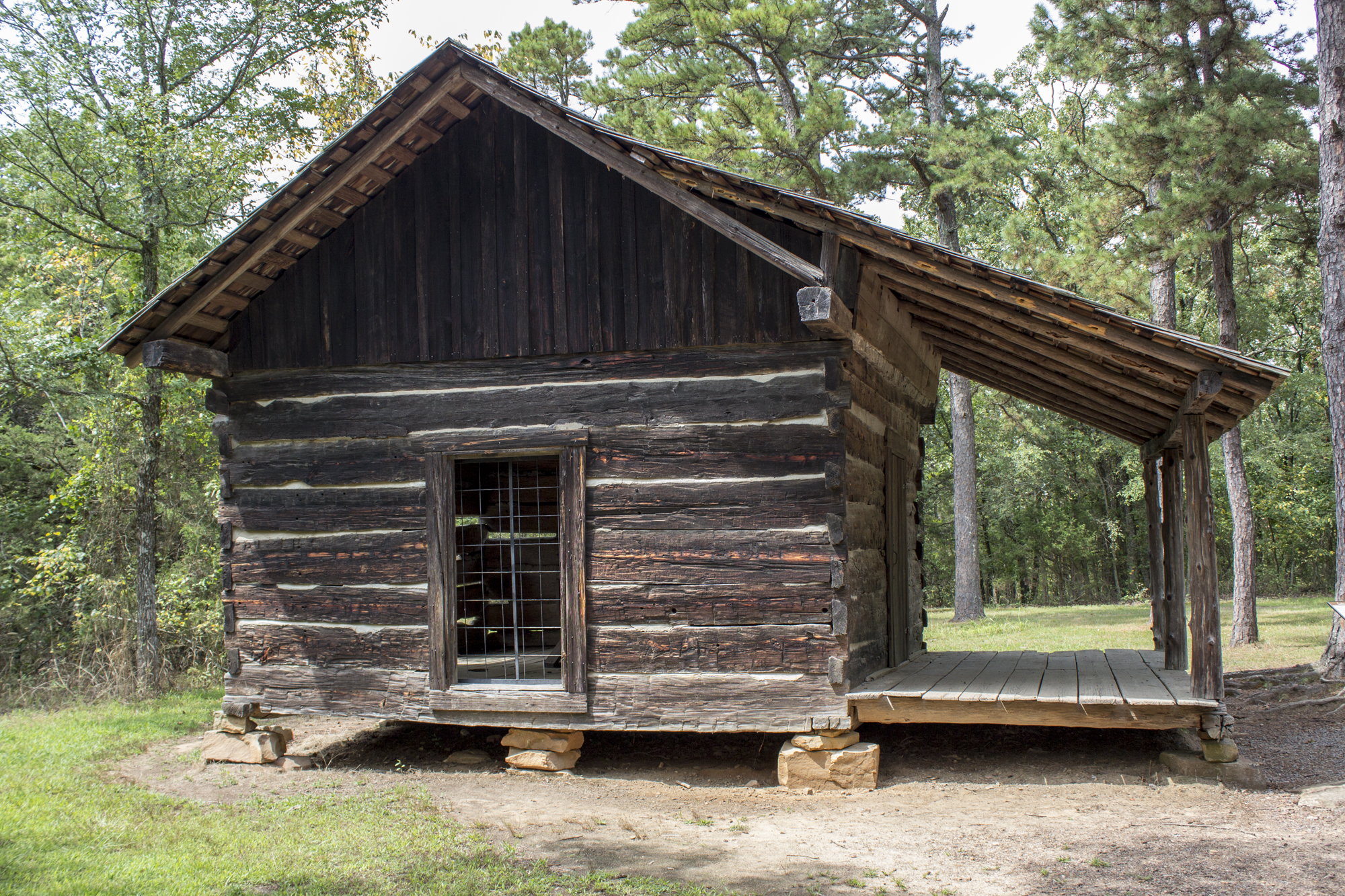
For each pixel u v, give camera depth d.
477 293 7.37
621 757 7.57
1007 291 6.02
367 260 7.64
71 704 10.95
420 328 7.46
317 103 15.28
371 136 7.02
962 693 6.56
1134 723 6.39
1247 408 6.09
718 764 7.29
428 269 7.50
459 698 7.13
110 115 12.30
